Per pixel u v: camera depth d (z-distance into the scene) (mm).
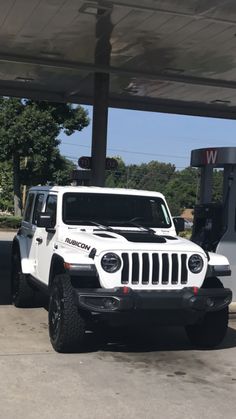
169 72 13719
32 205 9203
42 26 10289
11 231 33719
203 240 9633
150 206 7895
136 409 4840
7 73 14617
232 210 9219
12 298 9539
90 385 5422
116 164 14094
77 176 14305
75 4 8961
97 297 6090
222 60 12336
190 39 10758
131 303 6082
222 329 6840
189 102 17312
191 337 7145
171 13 9117
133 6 8875
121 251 6250
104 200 7672
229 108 18047
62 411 4730
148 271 6297
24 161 32438
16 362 6090
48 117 30547
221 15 9109
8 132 30641
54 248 7242
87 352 6637
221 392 5367
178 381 5660
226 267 6789
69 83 15500
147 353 6723
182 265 6430
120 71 13445
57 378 5590
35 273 8250
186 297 6277
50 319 6805
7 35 11000
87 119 31516
